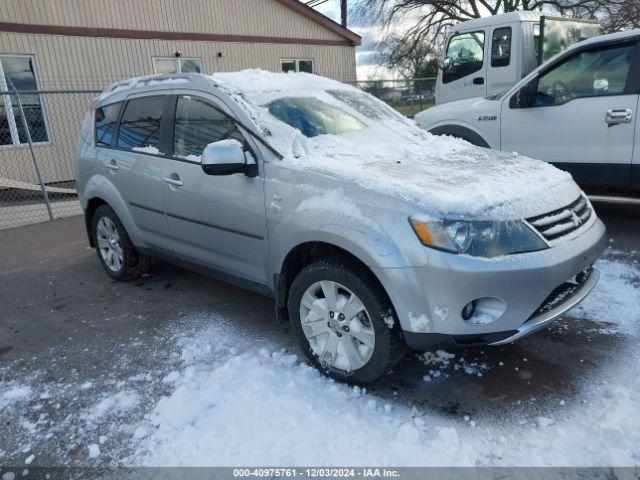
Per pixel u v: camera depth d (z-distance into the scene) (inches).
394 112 180.1
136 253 190.2
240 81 154.1
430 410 109.6
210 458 98.3
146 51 518.9
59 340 151.9
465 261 100.0
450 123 252.7
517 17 316.8
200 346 141.9
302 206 119.4
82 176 197.8
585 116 210.5
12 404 120.3
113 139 183.0
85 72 480.4
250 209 132.2
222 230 142.5
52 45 458.3
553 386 115.4
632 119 199.2
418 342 105.7
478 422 105.0
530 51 326.3
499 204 107.0
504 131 234.7
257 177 130.6
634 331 136.3
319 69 669.3
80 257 238.5
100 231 198.1
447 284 100.4
